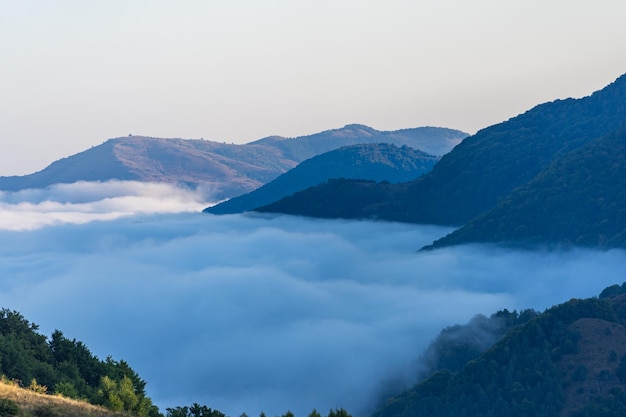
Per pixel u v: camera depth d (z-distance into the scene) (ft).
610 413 440.45
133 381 289.12
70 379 277.03
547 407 461.37
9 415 161.07
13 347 272.72
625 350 492.95
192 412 247.29
